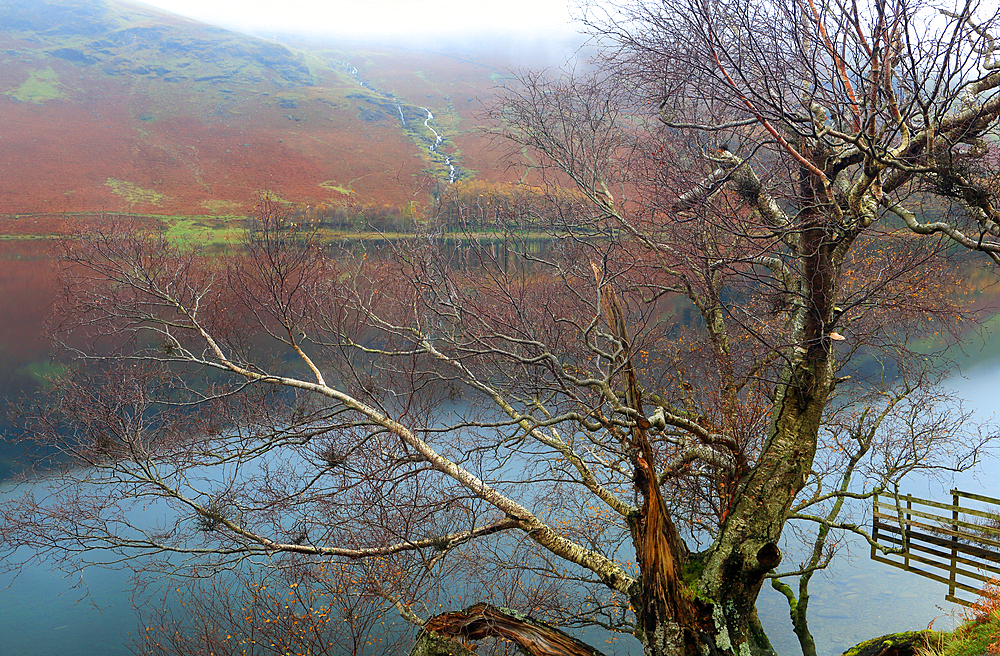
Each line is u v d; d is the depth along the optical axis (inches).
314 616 388.2
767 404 320.5
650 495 228.8
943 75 168.6
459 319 277.9
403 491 311.4
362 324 295.3
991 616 281.6
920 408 383.9
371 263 336.2
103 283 309.3
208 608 422.0
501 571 392.8
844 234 213.9
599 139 349.4
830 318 232.5
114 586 472.4
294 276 296.0
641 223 303.9
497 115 369.4
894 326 316.2
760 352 283.0
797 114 191.0
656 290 332.5
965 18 159.5
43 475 359.6
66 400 318.7
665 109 273.4
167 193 5516.7
